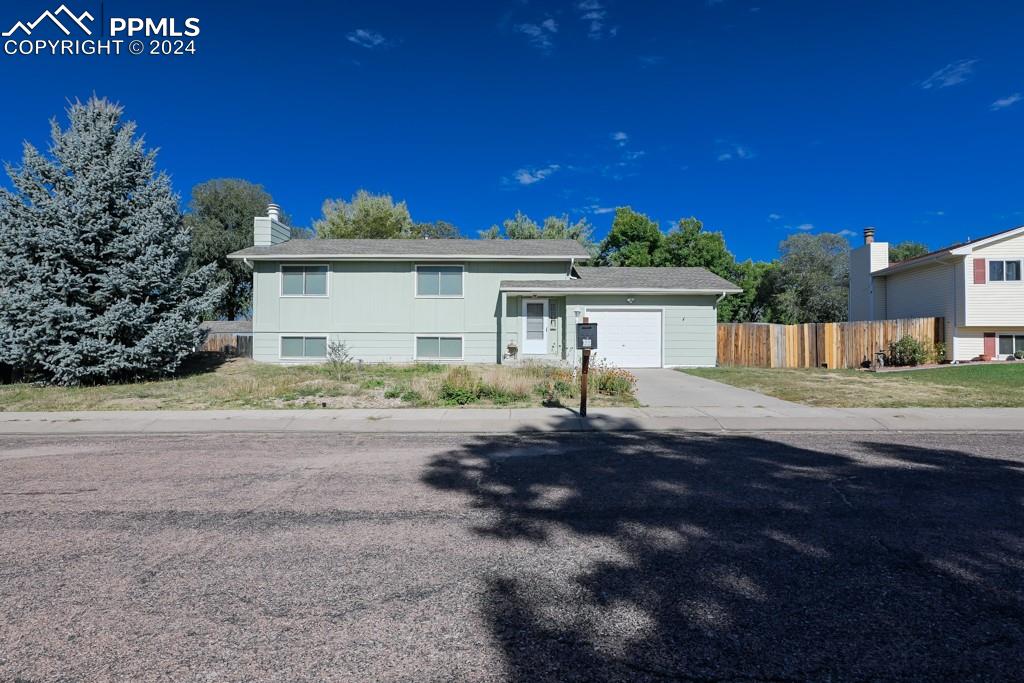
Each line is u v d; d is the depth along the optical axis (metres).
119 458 7.50
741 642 2.96
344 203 42.88
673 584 3.63
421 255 20.53
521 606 3.37
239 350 23.75
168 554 4.16
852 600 3.40
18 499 5.57
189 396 13.12
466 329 21.02
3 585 3.66
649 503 5.33
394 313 20.97
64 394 13.55
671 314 20.55
